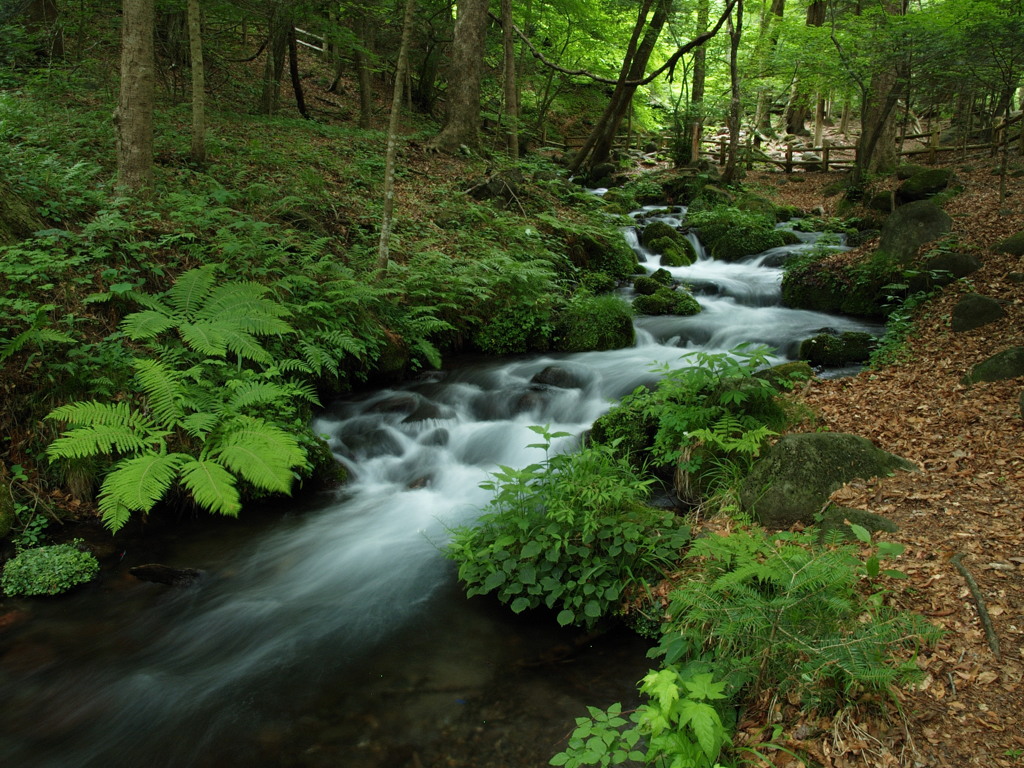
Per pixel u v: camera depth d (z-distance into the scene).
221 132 12.05
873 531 4.13
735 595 3.49
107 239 6.69
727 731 3.01
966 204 12.18
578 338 9.65
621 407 6.54
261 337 6.81
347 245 9.51
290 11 13.40
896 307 9.59
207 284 6.57
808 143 25.77
